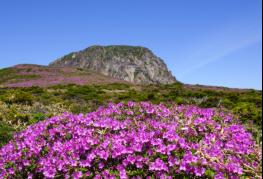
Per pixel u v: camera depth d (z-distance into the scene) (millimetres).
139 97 30547
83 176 6555
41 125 8352
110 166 6730
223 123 8398
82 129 7586
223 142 7574
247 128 15406
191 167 6148
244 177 6367
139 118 8820
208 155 6402
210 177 6207
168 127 7355
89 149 7055
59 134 7887
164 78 101938
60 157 6941
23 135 8336
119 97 30953
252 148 7512
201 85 62125
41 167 6973
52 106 22234
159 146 6582
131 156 6488
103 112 8961
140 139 6773
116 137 7074
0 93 32250
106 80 64562
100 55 103812
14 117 15312
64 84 54156
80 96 29766
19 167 7105
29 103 22781
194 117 8383
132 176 6422
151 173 6453
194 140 7422
